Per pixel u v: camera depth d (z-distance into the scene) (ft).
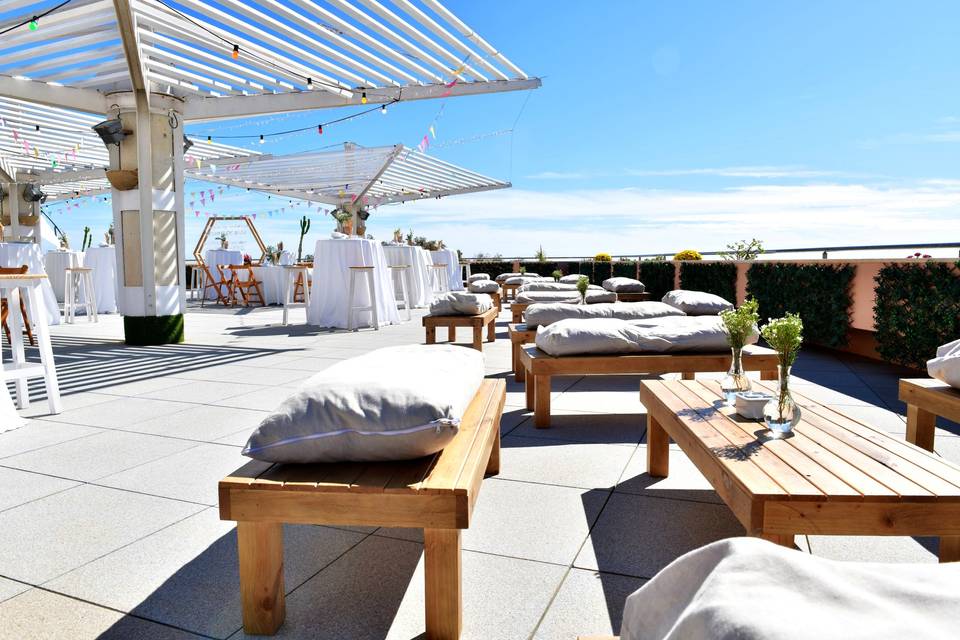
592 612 4.60
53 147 32.55
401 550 5.63
